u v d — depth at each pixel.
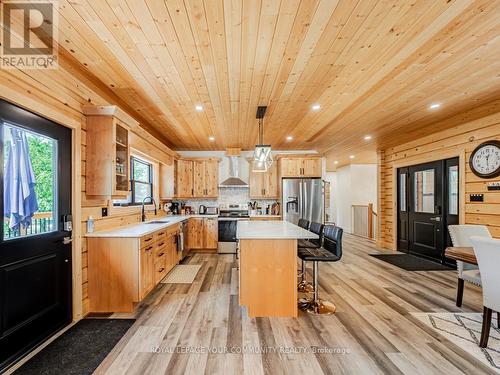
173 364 2.00
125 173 3.26
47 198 2.38
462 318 2.77
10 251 1.98
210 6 1.73
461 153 4.38
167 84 2.93
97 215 3.14
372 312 2.91
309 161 6.41
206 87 3.00
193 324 2.63
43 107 2.23
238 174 6.69
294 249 2.85
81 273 2.79
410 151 5.72
